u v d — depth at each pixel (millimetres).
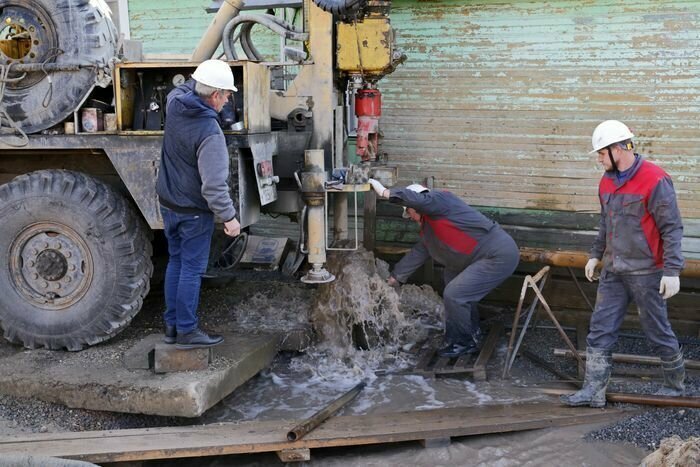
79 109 4598
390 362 5176
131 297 4617
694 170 5801
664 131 5832
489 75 6211
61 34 4539
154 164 4492
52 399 4199
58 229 4621
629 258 4180
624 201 4121
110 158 4551
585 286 6016
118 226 4543
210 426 3988
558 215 6219
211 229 4180
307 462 3865
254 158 4387
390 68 5035
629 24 5770
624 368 4957
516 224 6352
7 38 4883
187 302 4129
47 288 4672
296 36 4980
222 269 6891
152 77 4668
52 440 3799
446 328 5277
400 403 4496
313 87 4887
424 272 6480
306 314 5438
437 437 3922
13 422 4145
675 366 4324
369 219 6477
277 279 6594
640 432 4000
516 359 5262
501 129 6262
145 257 4715
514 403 4414
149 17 7301
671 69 5727
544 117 6125
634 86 5848
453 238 5156
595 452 3846
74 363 4453
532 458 3828
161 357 4203
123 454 3664
